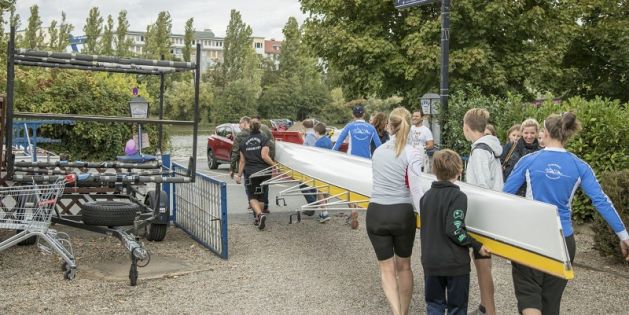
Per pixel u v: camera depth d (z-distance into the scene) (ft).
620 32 63.05
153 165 28.91
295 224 31.37
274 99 251.19
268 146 30.71
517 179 14.43
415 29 58.75
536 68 58.18
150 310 17.92
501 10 54.75
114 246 25.98
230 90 254.06
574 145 28.84
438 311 14.71
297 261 23.97
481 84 58.08
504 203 14.48
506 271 22.54
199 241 27.09
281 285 20.67
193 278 21.39
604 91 66.33
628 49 61.26
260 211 30.01
